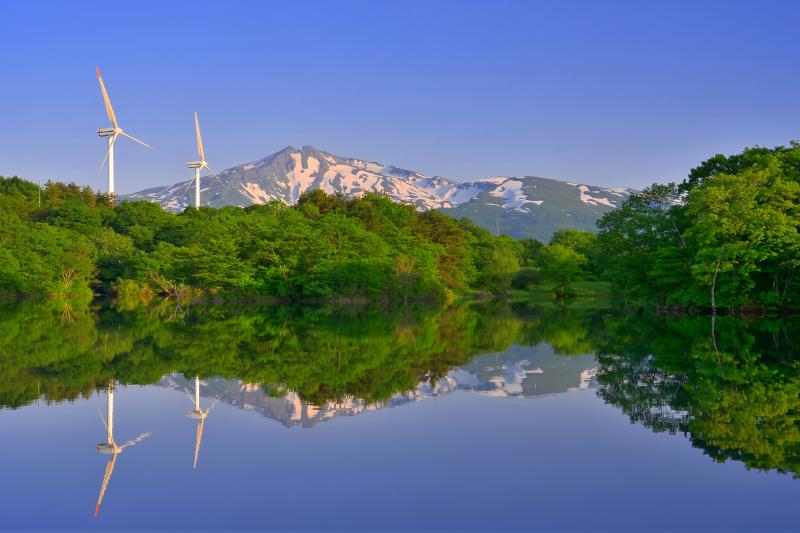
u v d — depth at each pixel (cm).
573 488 1716
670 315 7712
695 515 1540
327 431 2302
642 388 3077
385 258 10856
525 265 19688
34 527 1490
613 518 1526
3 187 18012
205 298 11200
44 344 4781
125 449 2080
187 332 5738
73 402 2783
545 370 3631
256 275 10800
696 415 2511
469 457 1989
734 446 2089
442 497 1658
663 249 7431
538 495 1669
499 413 2572
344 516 1543
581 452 2034
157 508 1598
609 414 2539
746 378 3316
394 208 14262
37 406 2705
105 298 12294
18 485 1755
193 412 2588
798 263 6406
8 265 11138
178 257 11188
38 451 2061
